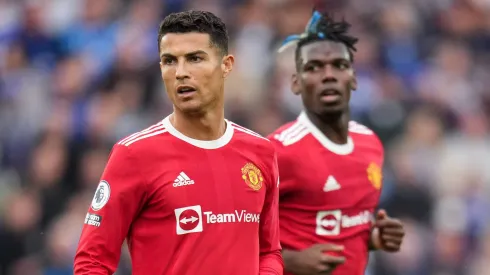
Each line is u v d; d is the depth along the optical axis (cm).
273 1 5525
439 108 5184
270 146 1906
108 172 1789
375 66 5353
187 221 1778
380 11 5675
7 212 4219
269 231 1916
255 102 4753
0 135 4812
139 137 1806
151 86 4972
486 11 5966
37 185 4303
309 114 2362
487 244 4512
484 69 5666
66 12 5525
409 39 5584
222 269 1783
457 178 4753
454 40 5747
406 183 4503
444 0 5903
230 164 1833
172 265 1778
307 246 2303
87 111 4666
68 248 3925
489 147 5025
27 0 5644
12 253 4159
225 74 1836
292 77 2439
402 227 2417
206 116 1817
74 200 4153
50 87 5119
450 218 4569
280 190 2292
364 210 2380
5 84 5156
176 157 1802
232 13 5481
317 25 2381
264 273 1886
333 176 2322
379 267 4191
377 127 4869
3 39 5394
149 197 1784
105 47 5200
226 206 1805
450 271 4375
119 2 5506
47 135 4519
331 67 2345
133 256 1812
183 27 1780
